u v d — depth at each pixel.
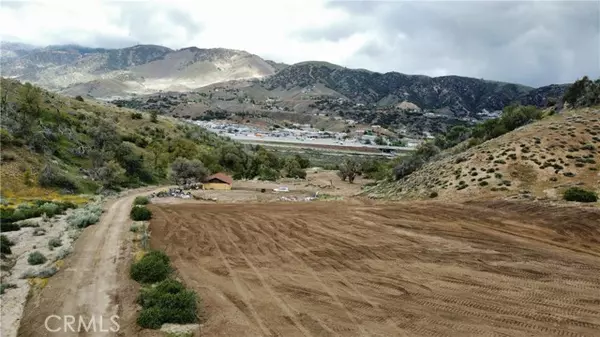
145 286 20.12
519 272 22.20
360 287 20.39
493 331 15.23
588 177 40.59
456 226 34.38
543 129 53.94
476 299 18.45
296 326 15.80
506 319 16.25
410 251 27.30
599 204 34.47
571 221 31.44
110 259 24.80
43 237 30.75
